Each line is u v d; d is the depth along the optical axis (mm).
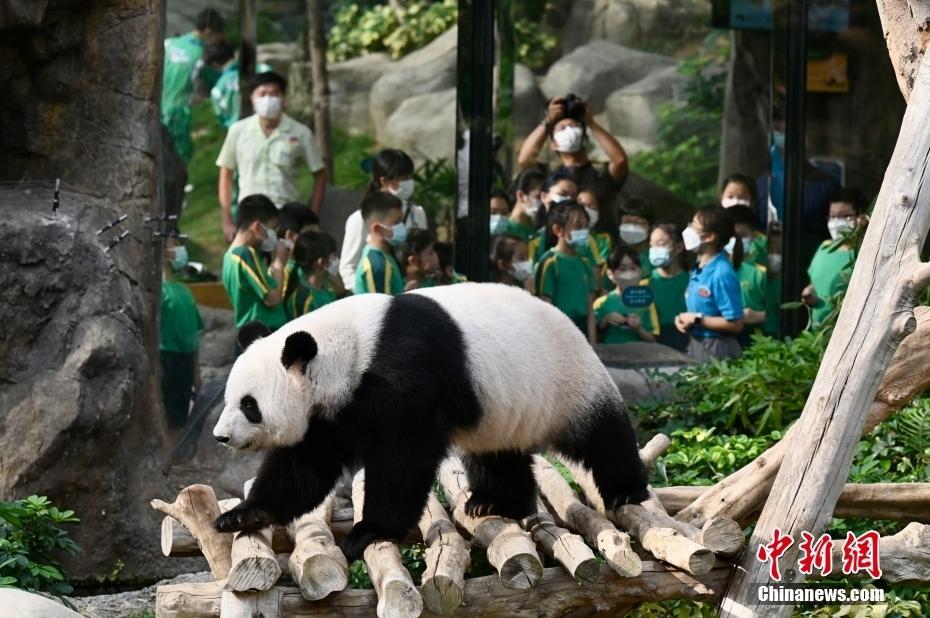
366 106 14570
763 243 13789
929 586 6605
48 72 10719
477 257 13156
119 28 10875
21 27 10117
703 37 14383
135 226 10859
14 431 9594
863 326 6391
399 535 6453
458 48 13023
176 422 12000
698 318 13508
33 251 9867
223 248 13992
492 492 7219
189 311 12445
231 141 13977
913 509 7441
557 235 13406
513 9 13883
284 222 12945
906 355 7430
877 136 13781
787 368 10508
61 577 8094
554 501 7402
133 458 10609
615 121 14234
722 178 14422
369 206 13016
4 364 9766
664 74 14406
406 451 6414
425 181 14016
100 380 9953
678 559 6074
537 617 6223
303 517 6836
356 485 7715
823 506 6344
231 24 14406
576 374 6988
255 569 5742
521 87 14078
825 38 13594
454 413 6547
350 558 6391
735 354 13531
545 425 6934
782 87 13586
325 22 14625
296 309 13070
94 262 10203
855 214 13570
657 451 8094
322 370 6445
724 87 14375
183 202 14031
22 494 9523
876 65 13719
